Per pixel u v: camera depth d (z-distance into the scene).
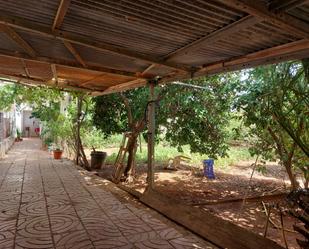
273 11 1.96
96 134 14.70
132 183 6.89
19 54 3.81
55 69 4.95
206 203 5.25
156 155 11.43
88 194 5.00
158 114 7.11
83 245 2.96
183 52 3.21
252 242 2.81
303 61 2.91
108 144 15.17
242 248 2.82
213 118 6.96
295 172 5.42
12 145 14.86
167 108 7.05
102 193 5.11
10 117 15.74
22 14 2.42
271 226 4.18
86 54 3.74
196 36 2.72
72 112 10.32
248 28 2.43
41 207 4.17
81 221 3.64
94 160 8.48
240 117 5.38
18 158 9.70
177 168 9.02
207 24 2.41
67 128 10.24
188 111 7.05
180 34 2.70
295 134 3.72
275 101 3.91
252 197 5.55
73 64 4.25
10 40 3.29
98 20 2.46
